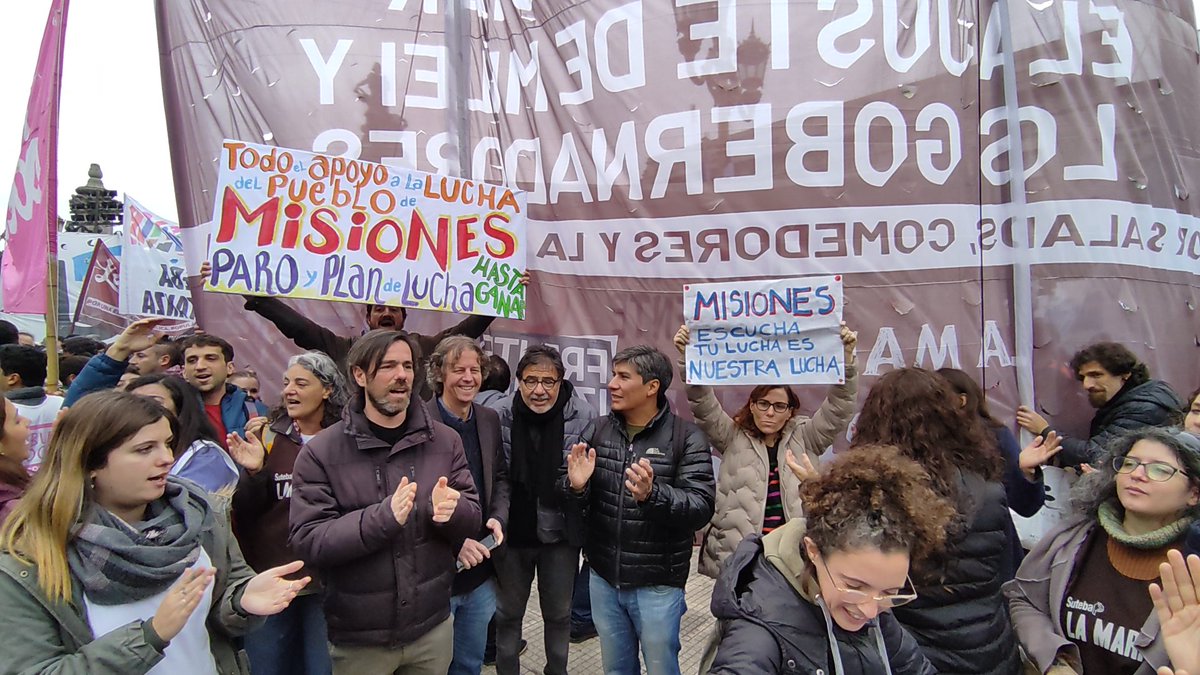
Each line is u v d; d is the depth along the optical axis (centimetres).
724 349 280
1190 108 340
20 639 133
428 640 218
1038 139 318
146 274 631
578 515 268
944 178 323
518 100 376
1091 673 176
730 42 335
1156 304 322
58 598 136
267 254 292
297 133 362
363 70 368
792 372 271
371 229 308
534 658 346
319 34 366
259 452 241
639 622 257
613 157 354
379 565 206
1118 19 325
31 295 338
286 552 248
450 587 226
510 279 335
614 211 354
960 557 171
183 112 369
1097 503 181
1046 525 311
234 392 311
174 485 163
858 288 326
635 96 349
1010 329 316
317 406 259
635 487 229
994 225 320
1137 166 321
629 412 266
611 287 356
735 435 282
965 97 322
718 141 337
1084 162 317
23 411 313
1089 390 296
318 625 254
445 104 371
